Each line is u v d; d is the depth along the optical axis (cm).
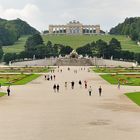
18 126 7112
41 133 6512
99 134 6431
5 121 7600
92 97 11906
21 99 11306
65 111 8894
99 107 9569
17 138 6153
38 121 7600
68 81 18575
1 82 17350
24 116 8181
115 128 6925
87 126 7100
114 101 10812
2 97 11831
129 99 11275
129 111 8881
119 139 6088
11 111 8888
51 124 7294
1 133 6525
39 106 9756
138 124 7288
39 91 13800
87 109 9219
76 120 7706
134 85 16212
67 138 6147
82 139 6088
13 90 14088
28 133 6519
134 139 6091
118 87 14975
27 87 15375
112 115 8312
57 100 11088
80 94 12875
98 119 7812
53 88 14725
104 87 15375
